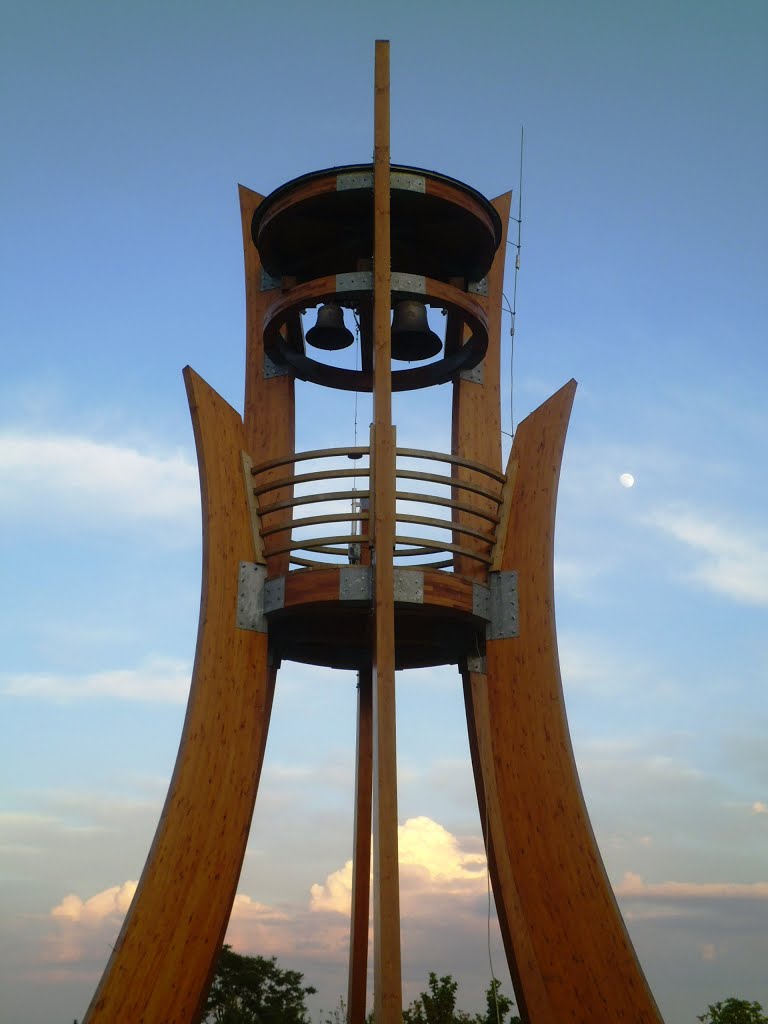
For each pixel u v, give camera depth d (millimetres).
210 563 13570
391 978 10820
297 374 15891
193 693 12883
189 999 11789
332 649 16406
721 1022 25766
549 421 14719
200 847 12352
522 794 13133
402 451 13555
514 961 12516
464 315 14844
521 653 13758
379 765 11781
